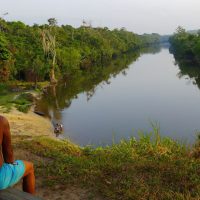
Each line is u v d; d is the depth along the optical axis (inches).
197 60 3676.2
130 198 223.1
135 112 1395.2
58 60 2536.9
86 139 999.0
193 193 225.9
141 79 2534.5
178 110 1418.6
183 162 281.4
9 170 147.3
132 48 7057.1
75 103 1595.7
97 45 4318.4
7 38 2556.6
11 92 1695.4
